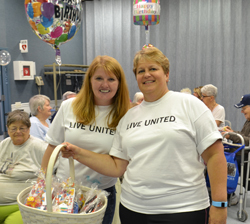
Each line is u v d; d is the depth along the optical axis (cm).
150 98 129
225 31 553
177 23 586
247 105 324
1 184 205
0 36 479
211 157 118
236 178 267
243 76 554
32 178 212
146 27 370
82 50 684
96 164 133
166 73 130
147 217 119
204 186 123
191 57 581
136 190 122
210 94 380
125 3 621
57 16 208
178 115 120
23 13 527
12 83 508
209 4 556
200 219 117
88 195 125
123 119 139
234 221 281
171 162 117
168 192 117
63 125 149
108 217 154
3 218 207
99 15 644
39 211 106
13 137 210
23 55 530
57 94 620
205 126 117
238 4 541
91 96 144
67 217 105
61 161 154
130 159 132
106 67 135
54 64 564
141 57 126
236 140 301
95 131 143
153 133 121
